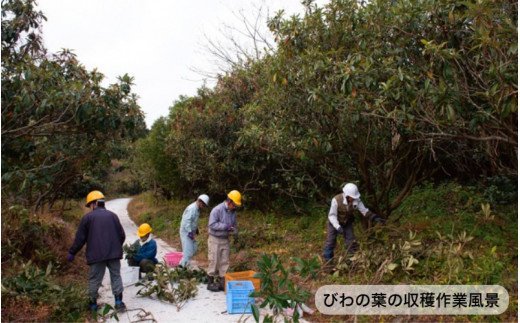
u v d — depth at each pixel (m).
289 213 12.32
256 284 5.93
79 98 6.03
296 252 8.20
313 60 6.05
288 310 5.31
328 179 8.13
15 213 6.89
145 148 19.23
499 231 7.39
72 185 14.09
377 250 6.06
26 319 5.03
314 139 6.61
